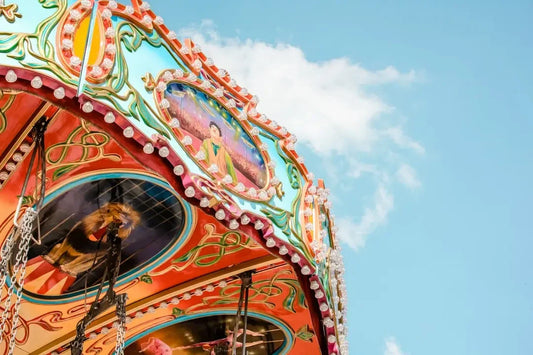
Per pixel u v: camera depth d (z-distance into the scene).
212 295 15.26
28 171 11.35
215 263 14.66
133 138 11.14
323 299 14.46
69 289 14.52
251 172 13.72
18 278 13.75
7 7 10.48
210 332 16.36
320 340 15.48
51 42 10.68
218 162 12.97
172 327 15.98
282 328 16.06
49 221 13.14
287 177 14.55
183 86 12.92
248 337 16.52
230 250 14.38
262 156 14.21
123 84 11.35
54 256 13.78
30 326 14.74
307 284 14.26
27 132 11.52
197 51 13.76
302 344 16.31
